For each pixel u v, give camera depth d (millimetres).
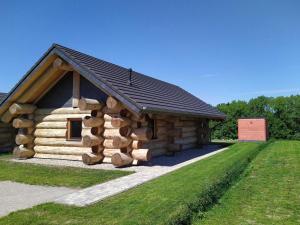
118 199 6879
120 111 11727
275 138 28156
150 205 6297
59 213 5910
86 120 12039
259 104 29062
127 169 11031
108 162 12438
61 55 12500
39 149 14328
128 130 11781
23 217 5684
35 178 9625
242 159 12727
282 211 6254
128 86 12906
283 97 28406
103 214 5812
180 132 15414
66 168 11305
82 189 8133
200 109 19656
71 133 13906
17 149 14039
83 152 13250
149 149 12805
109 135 12414
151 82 18641
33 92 13820
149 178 9320
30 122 14328
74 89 13641
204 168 10914
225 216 5934
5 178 9719
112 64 16359
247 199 7109
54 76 13609
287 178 9484
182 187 7824
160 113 12250
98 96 13062
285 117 27734
